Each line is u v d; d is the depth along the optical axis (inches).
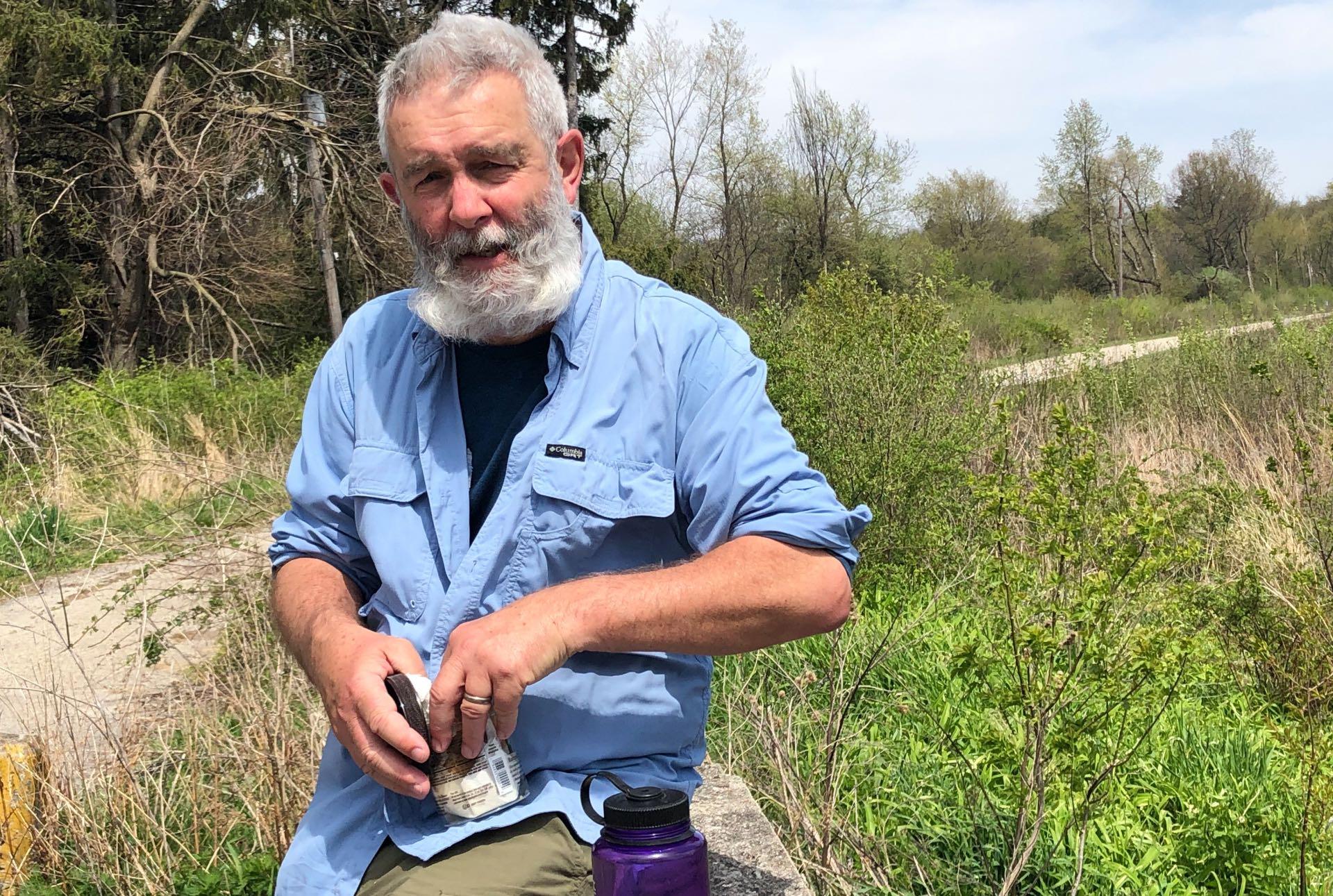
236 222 897.5
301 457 88.4
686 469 79.5
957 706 163.8
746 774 146.6
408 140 78.7
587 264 82.7
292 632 82.4
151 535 235.1
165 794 143.6
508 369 82.5
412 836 75.2
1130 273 2493.8
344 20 951.0
